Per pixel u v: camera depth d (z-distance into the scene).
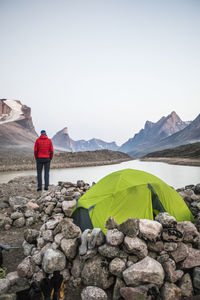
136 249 3.46
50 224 4.74
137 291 3.09
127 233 3.64
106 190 5.56
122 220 4.92
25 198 8.56
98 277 3.47
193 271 3.46
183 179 20.41
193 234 4.03
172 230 3.73
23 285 3.61
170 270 3.30
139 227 3.71
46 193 8.70
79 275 3.65
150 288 3.11
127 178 5.78
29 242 4.75
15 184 12.29
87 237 3.85
